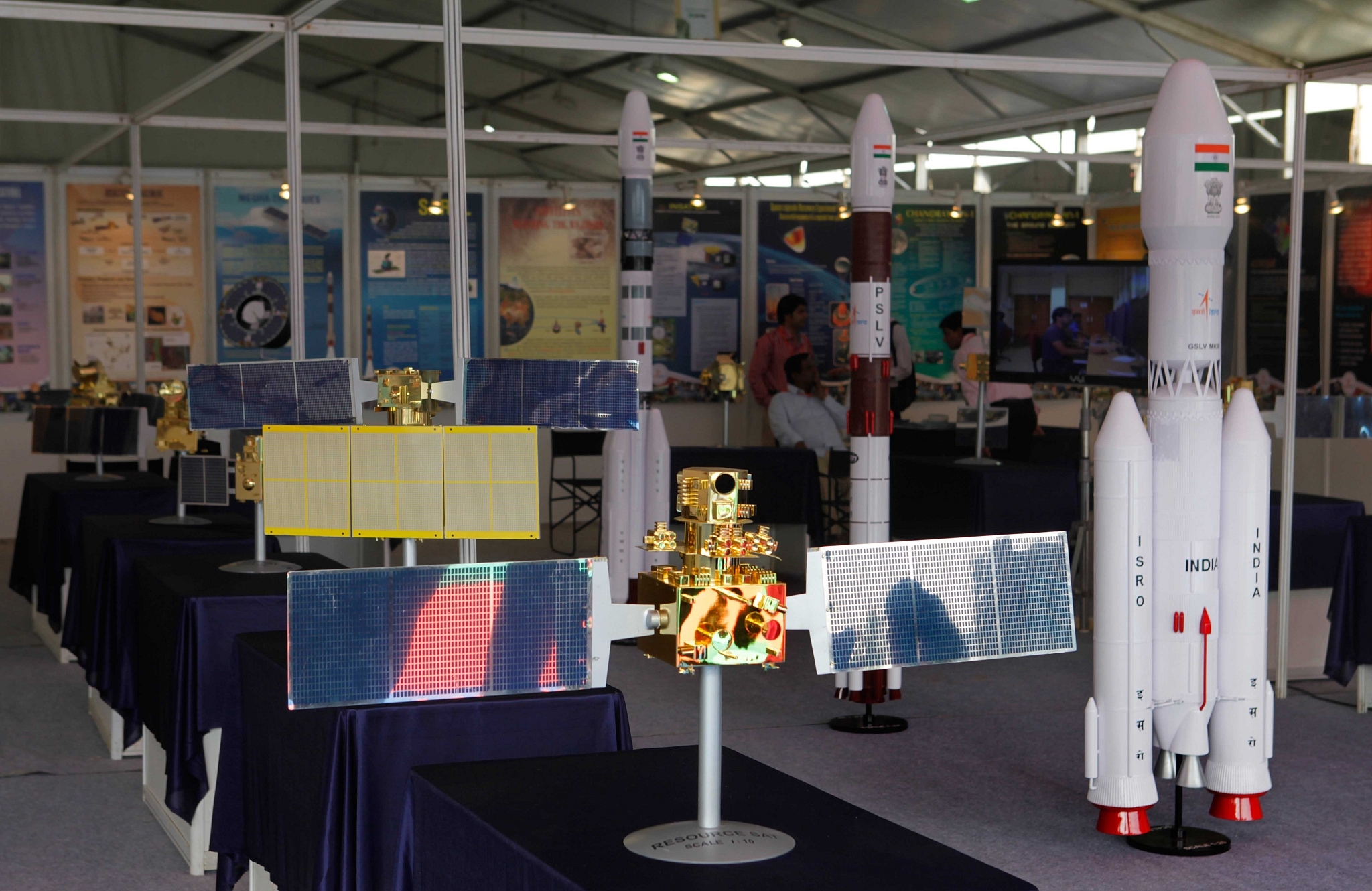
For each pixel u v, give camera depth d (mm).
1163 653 4148
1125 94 8773
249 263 10828
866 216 5703
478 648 2084
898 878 1834
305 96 10984
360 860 2764
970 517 7340
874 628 2055
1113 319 7277
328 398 3496
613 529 7160
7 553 10188
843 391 11711
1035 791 4742
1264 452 4176
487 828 2068
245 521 5688
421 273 11039
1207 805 4645
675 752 2500
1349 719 5832
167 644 4082
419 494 3006
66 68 10625
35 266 10508
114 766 5141
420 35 5785
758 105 10305
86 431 7266
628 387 3182
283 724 3100
